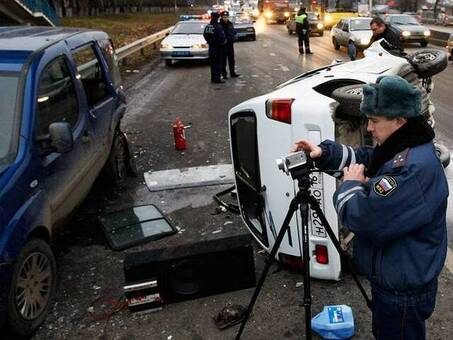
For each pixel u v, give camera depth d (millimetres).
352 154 2414
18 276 3027
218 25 12367
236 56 18938
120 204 5270
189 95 11312
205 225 4652
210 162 6449
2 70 3695
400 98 1853
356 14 31516
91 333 3213
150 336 3146
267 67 15414
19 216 3072
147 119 9070
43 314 3326
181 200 5281
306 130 3166
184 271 3395
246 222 4191
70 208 4051
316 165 2469
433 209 1877
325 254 3361
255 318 3236
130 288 3264
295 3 44188
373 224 1896
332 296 3404
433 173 1871
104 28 33656
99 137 4844
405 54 5469
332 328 2959
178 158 6691
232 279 3496
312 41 24609
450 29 32531
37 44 4117
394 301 2059
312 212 3299
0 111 3488
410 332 2111
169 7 83562
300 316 3227
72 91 4348
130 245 4293
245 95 11055
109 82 5488
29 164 3316
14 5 15836
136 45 16656
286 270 3744
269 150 3414
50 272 3438
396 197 1836
